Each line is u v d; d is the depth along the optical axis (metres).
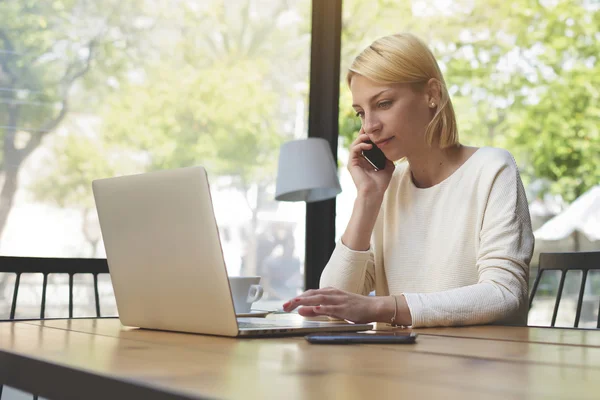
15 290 1.59
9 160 3.19
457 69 3.84
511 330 1.10
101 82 3.39
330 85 3.83
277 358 0.71
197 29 3.62
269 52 3.77
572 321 3.59
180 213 0.96
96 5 3.40
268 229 3.68
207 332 0.97
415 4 3.90
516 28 3.88
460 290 1.21
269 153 3.74
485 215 1.46
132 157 3.45
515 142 3.82
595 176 3.84
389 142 1.58
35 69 3.26
